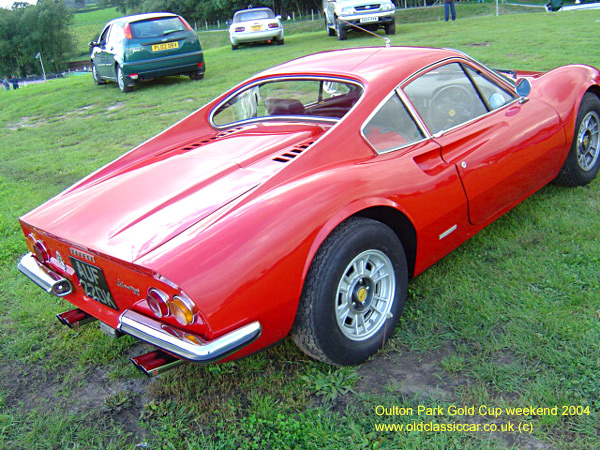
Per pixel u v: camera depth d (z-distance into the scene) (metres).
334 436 2.19
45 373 2.82
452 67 3.25
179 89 10.79
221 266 2.08
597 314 2.71
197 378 2.64
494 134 3.24
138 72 11.09
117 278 2.31
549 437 2.07
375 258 2.58
